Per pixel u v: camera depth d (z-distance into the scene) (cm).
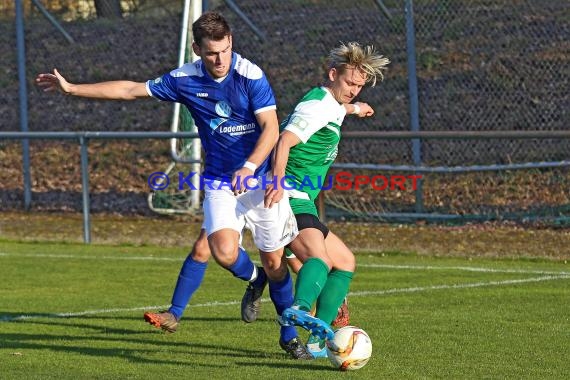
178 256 2931
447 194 3509
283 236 1577
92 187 4022
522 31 4347
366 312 2030
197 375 1469
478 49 4309
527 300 2164
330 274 1599
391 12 4400
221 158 1612
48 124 4666
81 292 2333
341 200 3456
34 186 4081
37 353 1655
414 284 2398
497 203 3412
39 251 3041
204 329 1881
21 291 2348
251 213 1592
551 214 3306
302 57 4425
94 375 1474
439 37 4384
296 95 4284
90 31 4925
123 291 2344
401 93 4203
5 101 4812
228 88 1570
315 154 1628
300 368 1526
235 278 2525
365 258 2891
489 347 1686
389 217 3309
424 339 1753
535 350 1664
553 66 4194
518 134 2803
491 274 2555
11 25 4959
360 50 1592
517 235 3073
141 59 4797
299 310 1427
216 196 1606
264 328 1892
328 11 4584
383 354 1628
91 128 4609
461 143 3828
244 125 1586
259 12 4653
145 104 4625
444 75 4241
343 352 1481
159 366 1541
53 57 4872
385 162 3875
